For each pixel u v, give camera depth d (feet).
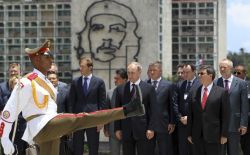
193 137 32.12
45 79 22.63
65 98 36.58
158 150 36.99
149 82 37.06
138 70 32.89
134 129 32.89
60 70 233.14
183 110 36.88
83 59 36.73
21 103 21.85
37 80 22.24
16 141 31.94
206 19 264.11
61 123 21.67
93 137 36.65
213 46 263.49
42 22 237.66
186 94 36.94
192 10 264.11
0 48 240.32
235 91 35.29
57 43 234.58
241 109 35.37
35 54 22.50
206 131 31.35
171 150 37.24
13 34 240.12
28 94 21.84
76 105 36.45
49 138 21.83
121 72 38.04
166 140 36.52
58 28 236.43
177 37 264.72
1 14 240.53
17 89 21.85
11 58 239.30
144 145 32.99
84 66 36.50
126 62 47.75
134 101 21.50
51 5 236.43
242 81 35.58
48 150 22.15
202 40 264.72
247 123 35.63
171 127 36.76
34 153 22.18
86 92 36.35
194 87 32.81
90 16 48.14
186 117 36.27
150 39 47.65
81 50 48.08
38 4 237.66
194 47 264.93
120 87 33.58
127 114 21.59
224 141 31.35
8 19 240.12
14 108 21.80
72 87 36.63
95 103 36.40
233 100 35.27
